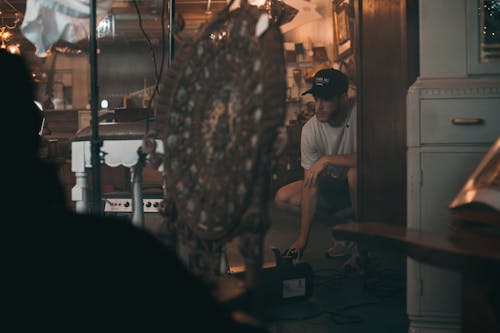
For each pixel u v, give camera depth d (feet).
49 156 16.83
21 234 2.70
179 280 2.68
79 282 2.58
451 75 8.25
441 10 8.24
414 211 8.29
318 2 25.99
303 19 18.89
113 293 2.57
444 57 8.25
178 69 5.10
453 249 4.14
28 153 3.05
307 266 11.03
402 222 11.96
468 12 8.17
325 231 19.54
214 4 37.60
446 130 8.19
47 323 2.55
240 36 4.46
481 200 4.99
